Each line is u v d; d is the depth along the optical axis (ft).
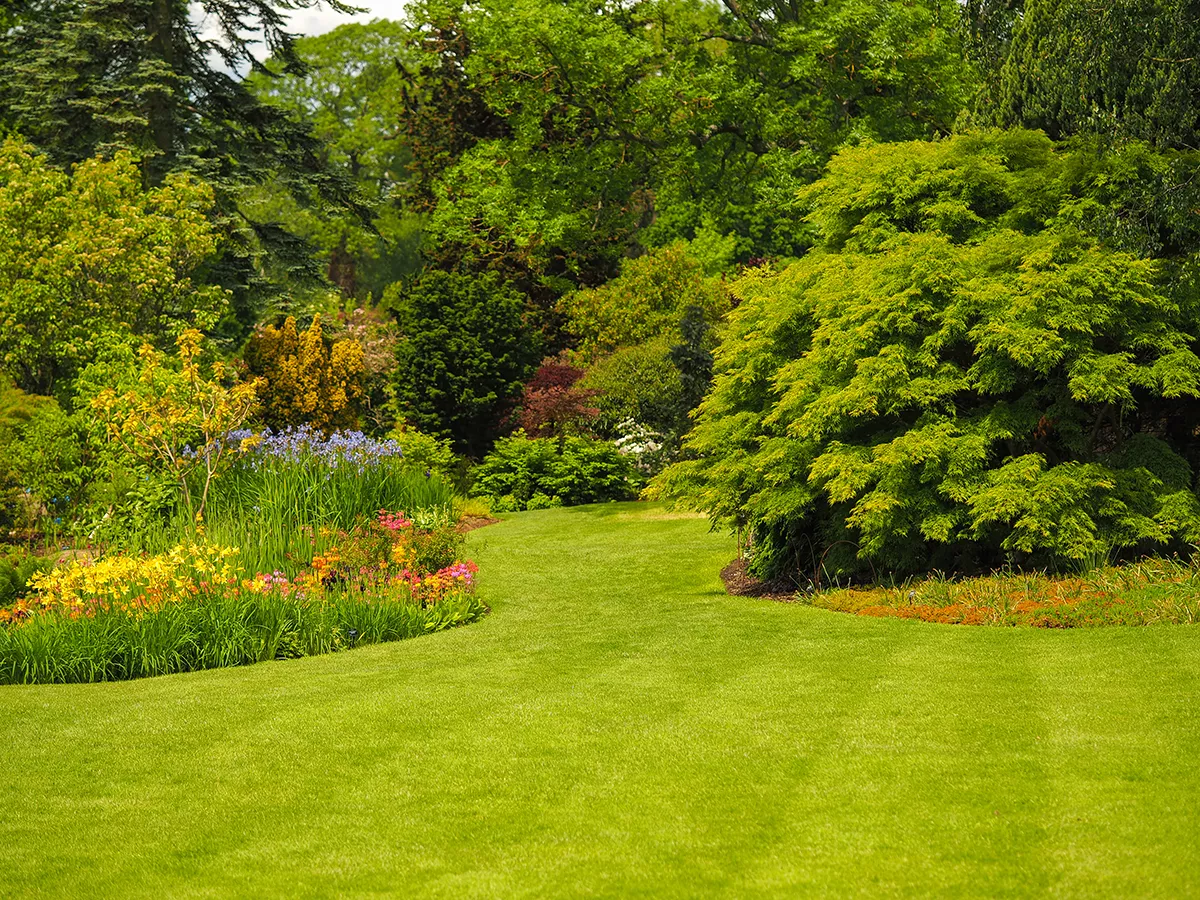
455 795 19.42
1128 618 31.91
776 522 45.83
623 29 107.04
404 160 181.47
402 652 33.47
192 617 33.45
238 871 16.57
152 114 91.15
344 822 18.40
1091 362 37.91
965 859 15.42
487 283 89.35
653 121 104.27
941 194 43.75
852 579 43.47
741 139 107.24
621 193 113.80
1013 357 37.96
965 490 38.65
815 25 98.78
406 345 86.38
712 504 45.09
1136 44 40.27
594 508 71.92
